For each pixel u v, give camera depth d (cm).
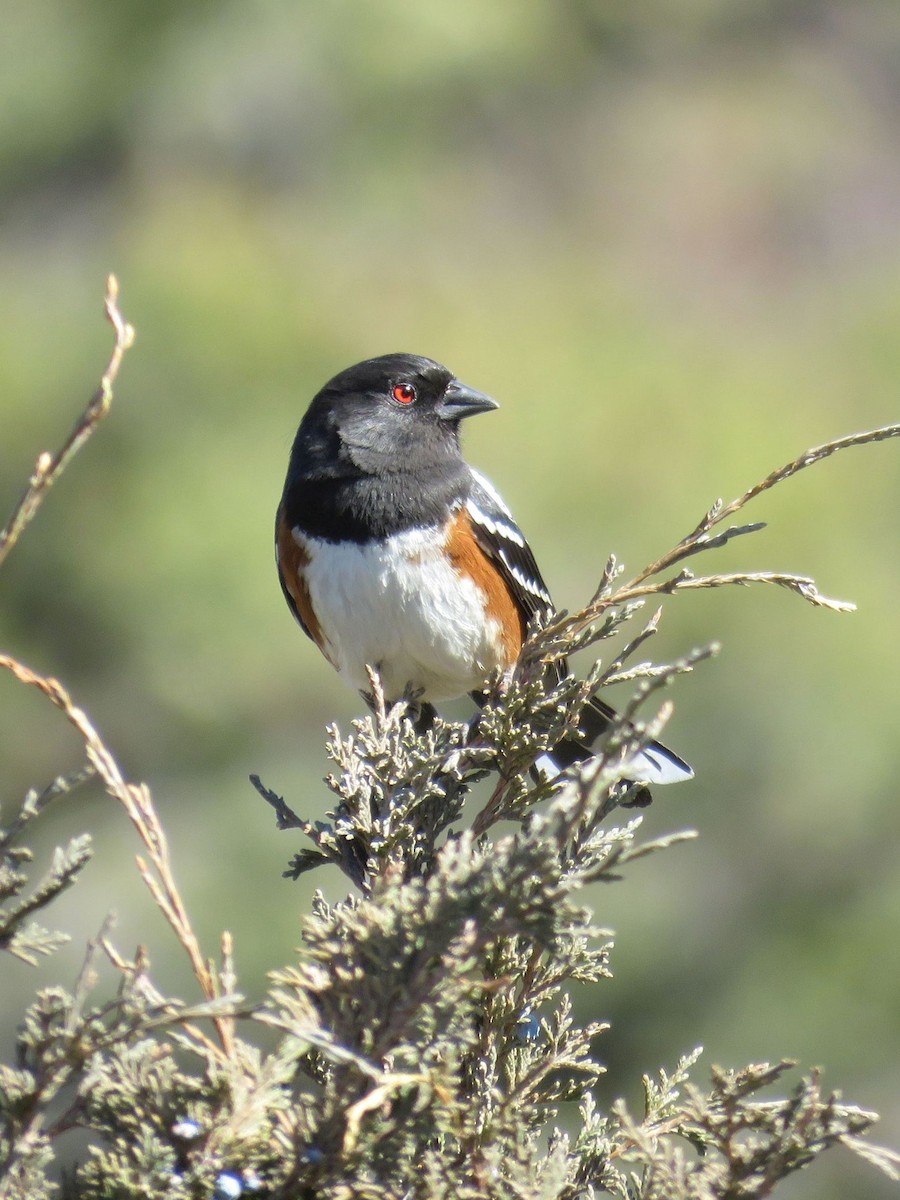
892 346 1396
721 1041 1107
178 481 1238
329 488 696
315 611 705
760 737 1150
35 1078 362
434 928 375
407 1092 380
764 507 1187
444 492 697
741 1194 386
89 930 1216
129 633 1238
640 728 366
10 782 1304
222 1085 376
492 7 1508
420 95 1476
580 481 1217
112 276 371
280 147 1453
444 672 703
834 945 1123
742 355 1386
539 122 1658
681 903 1156
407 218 1441
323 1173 373
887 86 1898
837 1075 1098
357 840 513
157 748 1288
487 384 1276
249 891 1204
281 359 1284
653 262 1627
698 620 1160
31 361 1286
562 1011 466
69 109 1413
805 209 1725
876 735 1139
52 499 1264
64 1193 371
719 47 1867
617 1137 439
